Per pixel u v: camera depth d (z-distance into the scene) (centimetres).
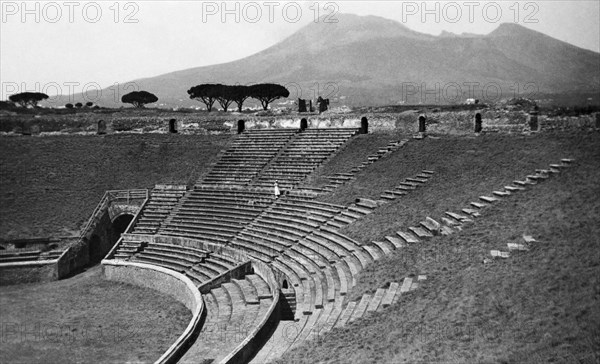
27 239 5862
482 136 5409
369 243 3853
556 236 2833
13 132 8275
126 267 5209
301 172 6334
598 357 1703
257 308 3662
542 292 2281
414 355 2016
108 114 9262
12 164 7075
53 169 7125
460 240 3231
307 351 2391
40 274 5431
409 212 4169
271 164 6850
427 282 2791
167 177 7162
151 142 7956
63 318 4084
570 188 3450
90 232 6181
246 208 5919
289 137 7412
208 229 5703
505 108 5625
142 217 6312
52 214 6325
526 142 4766
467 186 4238
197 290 4144
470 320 2222
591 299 2086
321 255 4097
